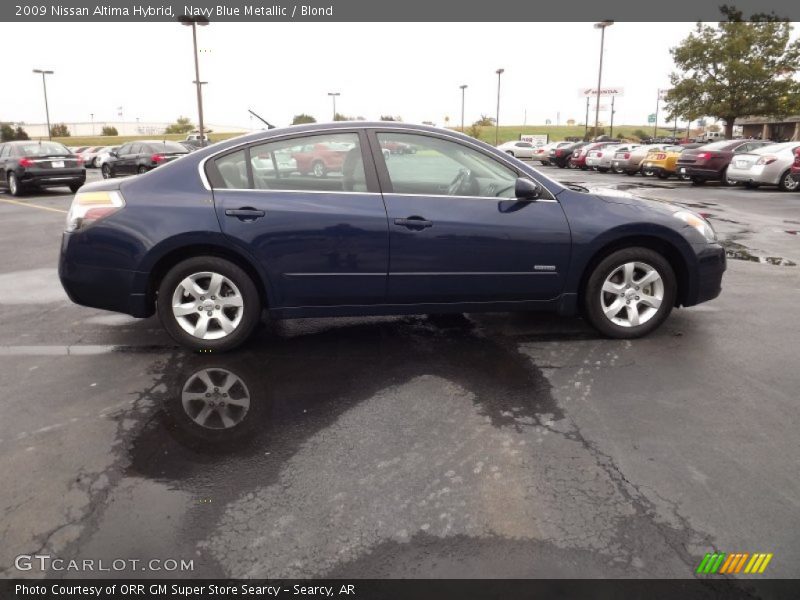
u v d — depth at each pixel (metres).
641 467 2.72
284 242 3.94
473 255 4.07
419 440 2.98
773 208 12.11
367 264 4.02
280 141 4.04
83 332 4.72
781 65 32.66
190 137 48.03
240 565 2.13
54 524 2.35
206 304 4.09
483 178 4.17
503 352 4.19
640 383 3.65
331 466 2.75
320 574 2.08
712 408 3.31
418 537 2.26
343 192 4.02
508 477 2.65
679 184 18.66
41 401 3.45
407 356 4.14
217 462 2.79
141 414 3.28
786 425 3.11
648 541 2.23
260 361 4.06
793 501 2.47
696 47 33.28
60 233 9.66
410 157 4.10
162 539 2.26
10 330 4.78
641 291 4.38
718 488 2.56
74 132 100.19
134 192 3.96
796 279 6.30
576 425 3.12
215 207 3.90
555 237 4.12
